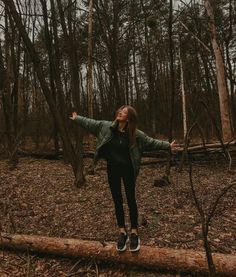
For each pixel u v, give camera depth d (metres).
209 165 10.88
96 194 8.02
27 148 17.78
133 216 4.73
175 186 8.54
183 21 17.69
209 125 19.36
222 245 5.09
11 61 14.44
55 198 7.87
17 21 8.30
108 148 4.66
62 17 10.35
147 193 7.96
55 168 11.80
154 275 4.54
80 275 4.68
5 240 5.27
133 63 28.75
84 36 18.23
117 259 4.70
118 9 17.08
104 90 28.95
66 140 8.89
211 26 13.19
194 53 24.61
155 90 27.77
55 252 5.00
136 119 4.52
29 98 23.03
